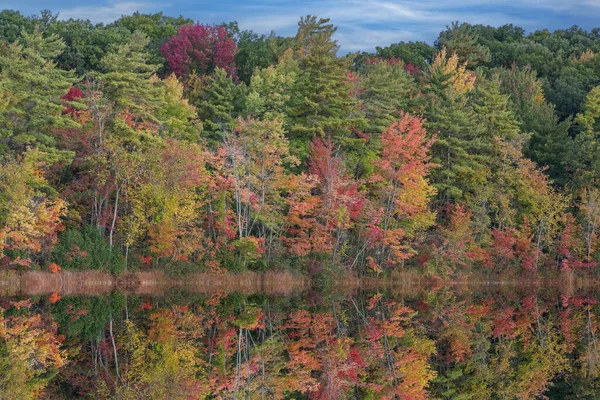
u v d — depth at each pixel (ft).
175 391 81.61
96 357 96.17
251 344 112.16
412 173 191.72
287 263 182.60
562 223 224.74
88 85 172.35
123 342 106.11
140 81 180.75
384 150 194.49
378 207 193.36
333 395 87.15
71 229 167.43
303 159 201.98
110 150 161.38
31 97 160.66
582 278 221.46
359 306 159.02
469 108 232.94
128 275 162.91
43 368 88.74
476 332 136.36
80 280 156.04
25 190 149.28
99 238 161.79
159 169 161.27
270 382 90.12
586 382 103.50
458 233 200.64
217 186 179.52
